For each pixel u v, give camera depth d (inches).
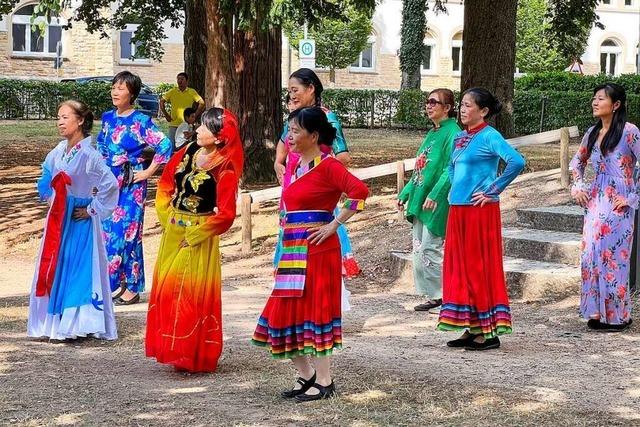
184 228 274.5
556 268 410.9
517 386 259.0
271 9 518.9
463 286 303.3
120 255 384.8
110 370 278.2
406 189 374.6
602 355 302.0
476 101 304.3
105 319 315.3
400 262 449.4
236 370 278.8
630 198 337.4
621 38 1895.9
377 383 258.8
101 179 310.0
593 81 1293.1
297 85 298.5
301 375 249.0
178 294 271.6
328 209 240.1
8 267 515.2
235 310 377.7
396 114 1389.0
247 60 688.4
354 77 1796.3
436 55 1844.2
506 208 525.0
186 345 269.6
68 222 311.6
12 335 324.5
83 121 310.7
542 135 563.2
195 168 275.0
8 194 691.4
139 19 1027.9
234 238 559.8
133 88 377.4
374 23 1793.8
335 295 241.6
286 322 240.2
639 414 233.8
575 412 234.2
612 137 335.6
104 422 226.5
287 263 239.5
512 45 650.8
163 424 225.0
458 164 306.2
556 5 792.9
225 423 225.3
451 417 229.1
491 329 303.7
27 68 1620.3
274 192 536.4
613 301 339.0
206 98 645.3
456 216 305.6
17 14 1609.3
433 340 323.9
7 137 1082.7
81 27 1628.9
